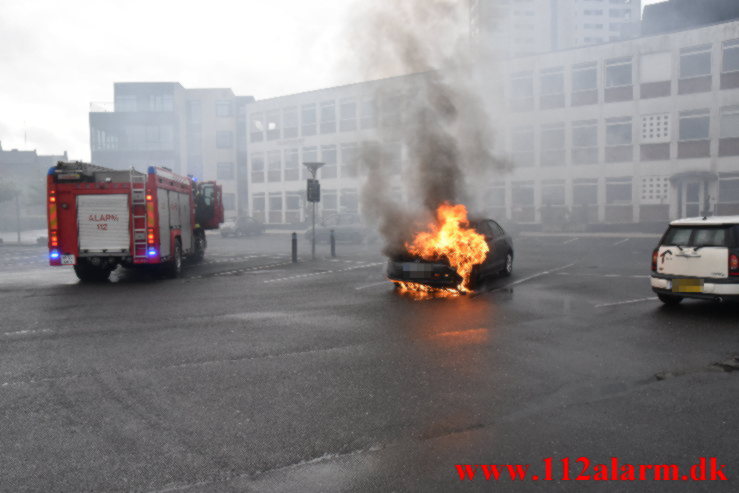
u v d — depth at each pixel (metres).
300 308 9.06
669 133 32.56
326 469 3.43
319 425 4.11
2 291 11.39
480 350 6.22
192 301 9.91
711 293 7.95
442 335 6.98
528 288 11.04
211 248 25.12
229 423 4.16
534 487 3.18
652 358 5.84
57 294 10.91
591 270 14.30
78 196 12.65
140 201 12.69
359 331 7.27
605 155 34.34
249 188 52.19
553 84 35.69
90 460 3.57
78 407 4.53
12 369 5.64
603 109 34.34
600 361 5.74
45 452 3.69
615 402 4.53
